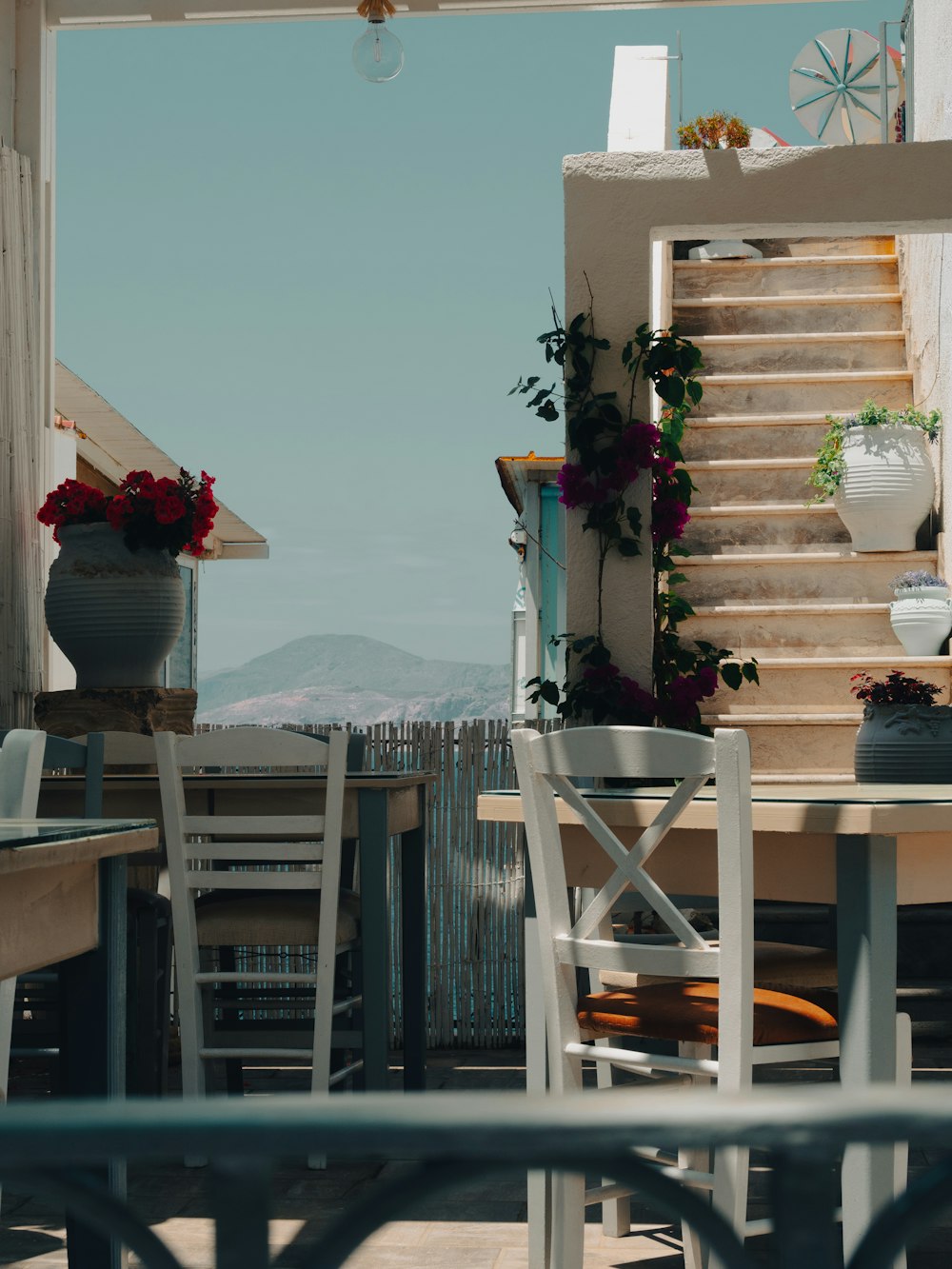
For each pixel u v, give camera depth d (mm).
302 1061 4750
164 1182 3445
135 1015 4027
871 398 6809
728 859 2236
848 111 9656
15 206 5582
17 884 1707
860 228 4652
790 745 5629
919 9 6867
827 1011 2529
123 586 5109
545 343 4641
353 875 4457
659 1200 473
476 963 5434
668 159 4621
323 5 5754
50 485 5938
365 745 5137
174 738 3578
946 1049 5082
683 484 4789
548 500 10070
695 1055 2775
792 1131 448
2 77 5754
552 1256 2490
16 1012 4863
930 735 3604
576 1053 2463
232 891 4344
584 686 4527
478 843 5457
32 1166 450
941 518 6152
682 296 7539
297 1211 3193
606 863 2674
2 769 2227
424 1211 3238
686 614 5238
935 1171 482
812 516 6398
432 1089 4531
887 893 2195
